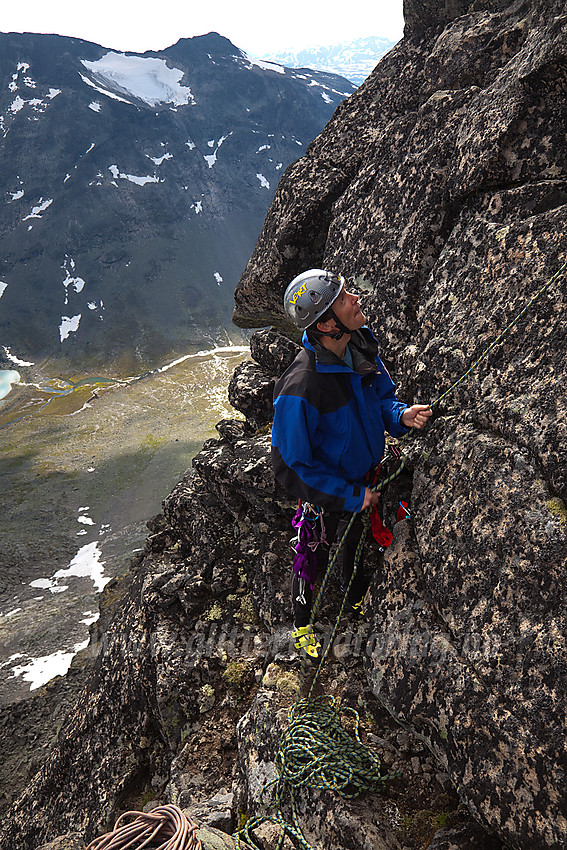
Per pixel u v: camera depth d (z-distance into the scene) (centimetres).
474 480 319
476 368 342
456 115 460
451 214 436
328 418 325
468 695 288
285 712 396
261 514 541
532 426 296
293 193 618
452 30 540
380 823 314
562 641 257
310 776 337
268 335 639
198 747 477
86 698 611
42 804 612
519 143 380
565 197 359
